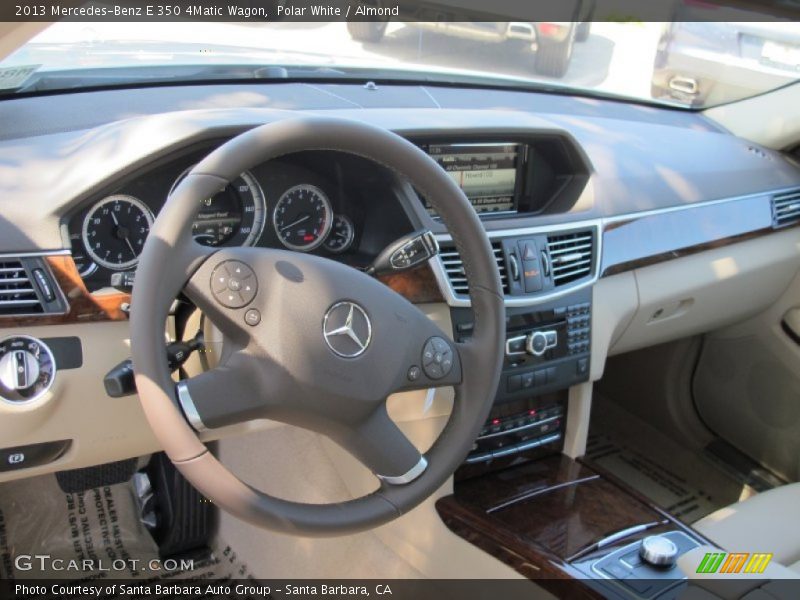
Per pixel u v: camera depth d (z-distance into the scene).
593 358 1.85
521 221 1.69
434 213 1.62
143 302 1.08
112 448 1.40
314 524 1.15
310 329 1.15
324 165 1.49
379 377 1.20
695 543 1.62
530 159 1.78
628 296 1.92
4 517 2.11
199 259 1.12
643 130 2.14
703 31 2.31
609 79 2.28
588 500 1.76
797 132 2.27
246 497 1.11
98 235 1.34
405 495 1.25
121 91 1.60
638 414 2.74
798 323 2.30
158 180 1.36
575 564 1.53
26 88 1.52
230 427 1.40
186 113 1.39
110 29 1.57
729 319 2.29
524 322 1.70
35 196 1.29
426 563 1.78
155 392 1.07
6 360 1.26
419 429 1.71
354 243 1.60
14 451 1.33
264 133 1.13
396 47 1.91
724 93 2.42
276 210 1.50
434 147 1.65
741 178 2.17
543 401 1.88
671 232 1.97
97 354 1.32
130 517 2.18
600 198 1.82
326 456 1.91
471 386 1.31
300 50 1.79
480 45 2.04
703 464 2.55
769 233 2.22
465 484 1.81
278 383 1.14
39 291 1.27
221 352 1.29
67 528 2.14
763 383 2.41
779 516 1.75
